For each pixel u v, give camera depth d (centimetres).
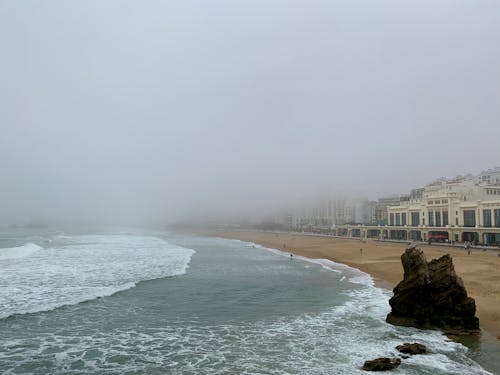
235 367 1497
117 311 2328
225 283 3403
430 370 1436
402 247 7000
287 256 6278
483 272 3488
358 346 1720
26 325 2000
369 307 2488
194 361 1562
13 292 2689
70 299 2548
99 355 1622
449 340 1769
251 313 2347
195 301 2655
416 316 2030
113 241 9369
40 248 6425
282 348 1708
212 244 9925
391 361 1485
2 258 4797
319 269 4509
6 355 1598
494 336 1816
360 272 4222
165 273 3881
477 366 1473
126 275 3625
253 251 7444
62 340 1797
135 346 1738
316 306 2530
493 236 7006
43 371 1454
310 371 1446
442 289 1994
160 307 2466
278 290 3091
